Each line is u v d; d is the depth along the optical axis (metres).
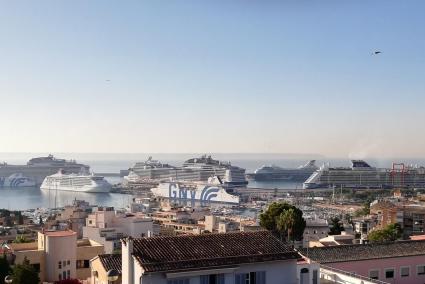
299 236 135.50
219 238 50.59
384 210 194.38
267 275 48.81
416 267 76.56
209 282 46.56
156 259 45.56
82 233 167.88
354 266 72.50
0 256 91.31
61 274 96.06
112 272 49.09
